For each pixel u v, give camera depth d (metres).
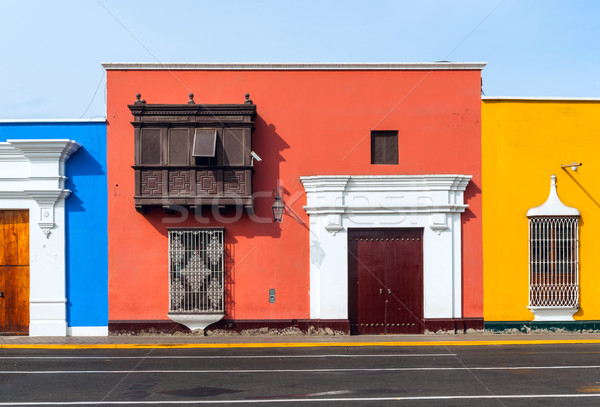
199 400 8.48
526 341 13.30
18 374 10.29
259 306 14.26
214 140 13.52
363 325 14.24
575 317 14.38
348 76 14.55
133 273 14.21
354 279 14.30
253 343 13.11
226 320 14.17
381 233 14.34
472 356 11.80
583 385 9.33
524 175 14.48
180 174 13.72
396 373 10.24
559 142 14.55
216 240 14.16
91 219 14.26
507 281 14.35
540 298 14.30
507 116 14.55
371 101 14.52
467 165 14.49
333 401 8.40
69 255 14.23
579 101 14.60
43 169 13.95
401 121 14.50
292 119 14.45
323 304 14.13
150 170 13.68
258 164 14.36
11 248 14.21
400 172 14.45
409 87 14.55
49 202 14.09
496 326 14.26
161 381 9.70
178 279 14.09
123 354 12.23
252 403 8.30
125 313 14.16
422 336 13.91
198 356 11.96
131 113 14.20
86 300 14.18
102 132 14.34
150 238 14.25
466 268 14.36
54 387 9.31
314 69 14.52
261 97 14.45
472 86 14.57
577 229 14.40
